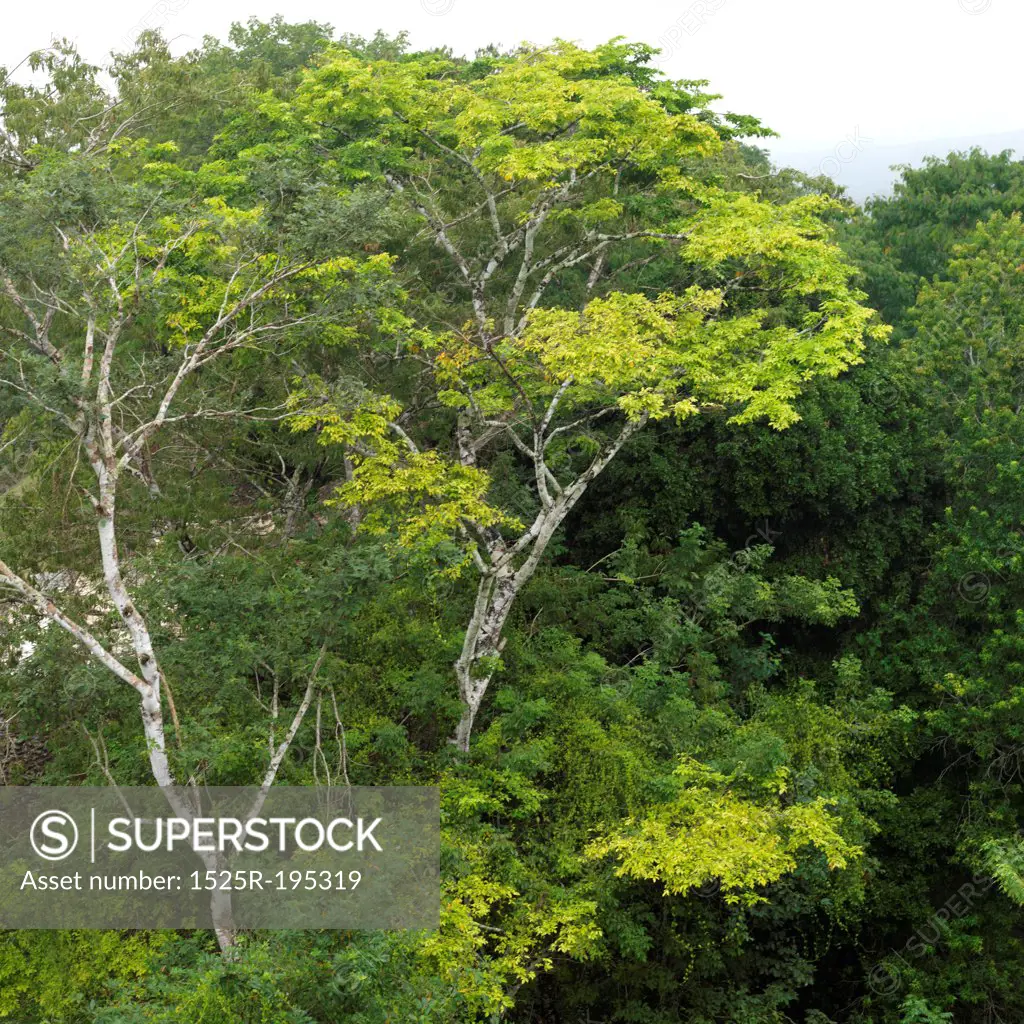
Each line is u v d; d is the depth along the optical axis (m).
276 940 11.94
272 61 38.44
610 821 15.79
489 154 21.72
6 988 13.05
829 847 14.61
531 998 16.47
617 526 23.83
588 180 23.47
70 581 17.34
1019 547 21.12
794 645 25.31
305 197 15.34
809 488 23.55
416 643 18.41
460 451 20.70
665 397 18.38
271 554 18.56
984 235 32.97
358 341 20.27
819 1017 17.72
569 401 20.44
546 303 25.70
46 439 16.05
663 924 16.50
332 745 16.23
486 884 14.07
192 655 14.40
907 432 25.59
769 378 18.81
